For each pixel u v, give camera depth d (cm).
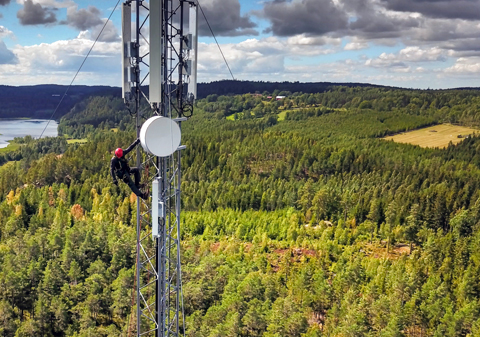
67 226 9031
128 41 2333
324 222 9981
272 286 6069
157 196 2288
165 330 2670
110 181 12344
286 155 15962
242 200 11550
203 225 9769
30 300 5991
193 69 2447
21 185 13825
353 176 14112
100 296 5891
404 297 5859
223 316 5444
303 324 5128
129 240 7200
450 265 7175
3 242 8475
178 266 2555
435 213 10044
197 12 2416
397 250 8925
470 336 4950
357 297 5856
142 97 2522
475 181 13088
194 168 14312
